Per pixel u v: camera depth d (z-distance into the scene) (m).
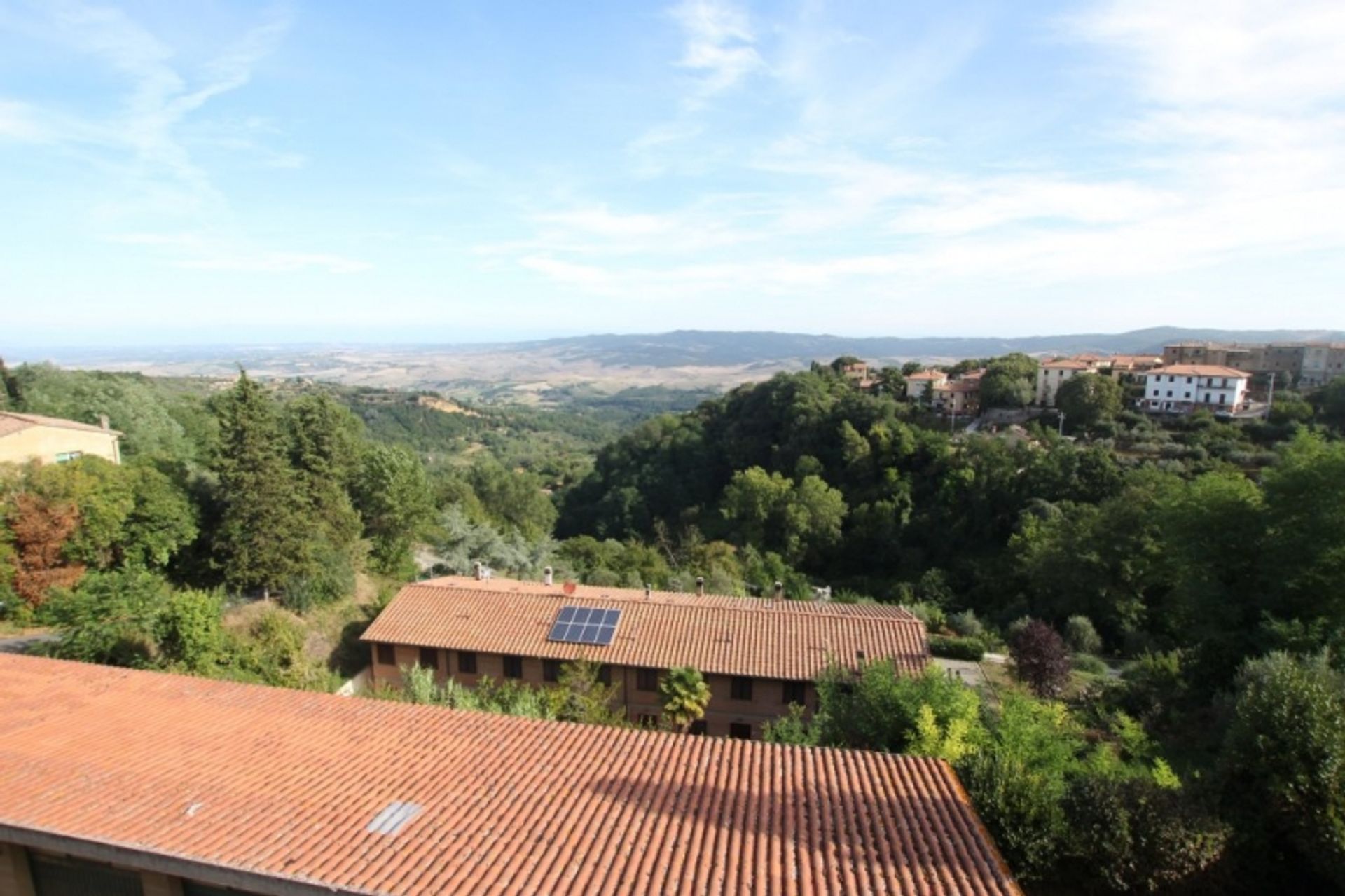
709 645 26.86
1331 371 103.00
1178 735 24.30
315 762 13.53
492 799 12.33
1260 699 15.91
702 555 61.19
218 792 12.23
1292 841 14.55
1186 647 36.66
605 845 10.95
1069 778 17.25
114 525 26.39
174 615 23.19
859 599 49.28
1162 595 46.59
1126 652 42.22
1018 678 28.97
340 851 10.69
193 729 14.75
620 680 26.78
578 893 9.74
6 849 12.30
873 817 11.98
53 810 11.51
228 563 28.50
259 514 28.92
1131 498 48.41
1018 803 14.69
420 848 10.79
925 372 107.31
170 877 11.75
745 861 10.54
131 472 28.28
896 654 25.94
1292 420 68.88
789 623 27.78
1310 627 27.83
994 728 18.33
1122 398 83.12
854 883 10.06
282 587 30.08
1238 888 14.79
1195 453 67.81
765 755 14.46
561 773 13.41
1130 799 14.82
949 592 57.91
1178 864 14.03
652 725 25.52
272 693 17.05
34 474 25.88
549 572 35.34
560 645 27.28
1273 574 30.59
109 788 12.22
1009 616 50.28
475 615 29.20
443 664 28.19
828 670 22.83
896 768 14.02
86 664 18.12
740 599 32.94
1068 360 103.38
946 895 9.84
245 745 14.10
